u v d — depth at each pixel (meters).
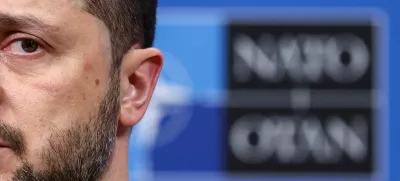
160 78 7.89
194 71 7.92
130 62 4.63
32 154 4.19
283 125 7.90
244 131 7.91
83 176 4.35
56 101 4.25
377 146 7.89
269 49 7.89
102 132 4.43
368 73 7.89
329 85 7.89
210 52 7.94
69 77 4.29
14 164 4.16
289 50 7.88
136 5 4.68
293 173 7.88
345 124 7.91
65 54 4.30
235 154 7.91
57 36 4.26
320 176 7.89
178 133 7.90
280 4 7.89
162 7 7.92
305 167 7.89
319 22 7.89
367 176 7.87
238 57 7.92
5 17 4.18
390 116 7.89
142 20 4.75
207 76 7.92
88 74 4.35
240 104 7.91
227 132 7.93
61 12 4.27
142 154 7.87
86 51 4.35
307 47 7.88
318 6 7.89
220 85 7.91
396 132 7.87
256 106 7.89
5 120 4.15
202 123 7.91
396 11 7.88
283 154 7.88
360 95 7.90
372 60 7.89
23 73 4.23
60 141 4.26
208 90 7.91
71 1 4.30
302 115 7.89
